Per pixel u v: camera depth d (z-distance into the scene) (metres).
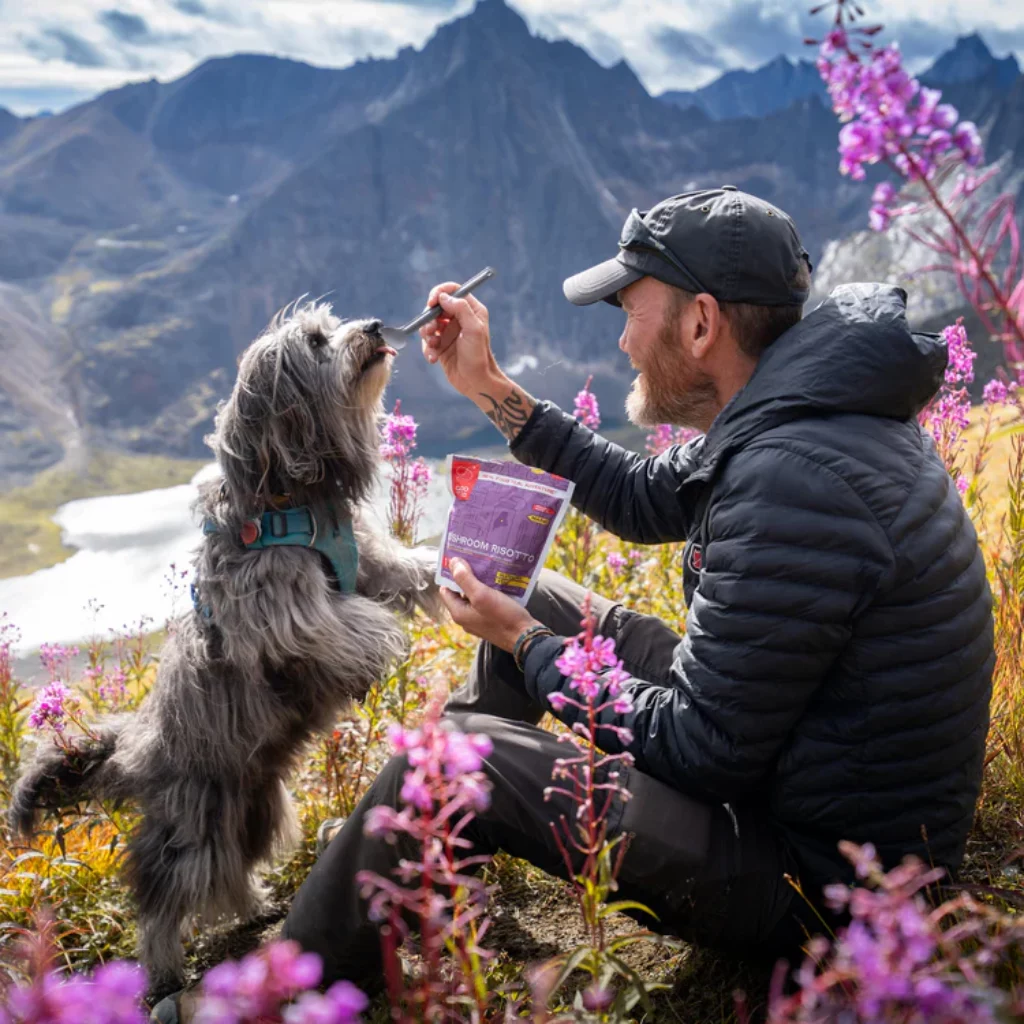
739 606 0.94
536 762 1.03
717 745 0.96
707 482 1.04
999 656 1.50
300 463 1.39
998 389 1.53
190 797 1.40
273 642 1.34
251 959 0.50
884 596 0.92
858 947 0.53
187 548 1.57
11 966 0.78
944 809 0.98
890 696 0.94
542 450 1.45
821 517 0.93
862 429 0.96
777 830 1.04
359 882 1.06
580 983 1.14
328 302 1.55
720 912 1.01
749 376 1.10
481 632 1.16
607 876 0.80
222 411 1.43
